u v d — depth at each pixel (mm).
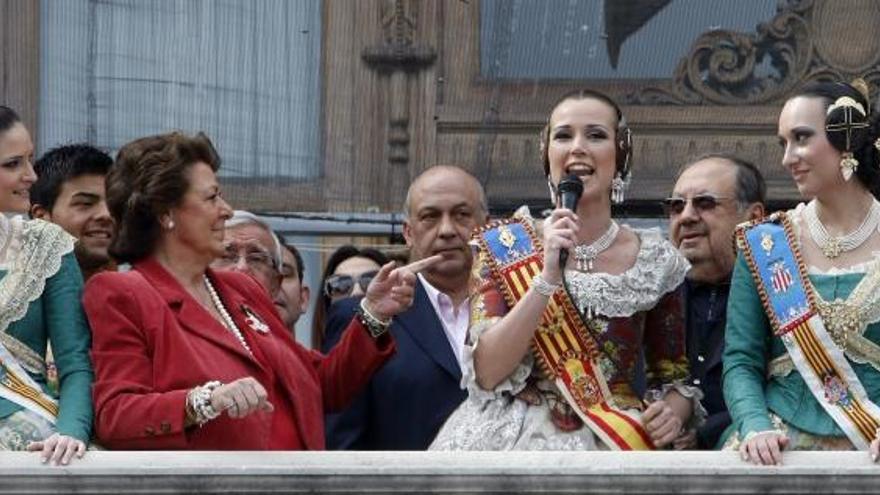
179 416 18859
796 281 19688
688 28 28516
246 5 28547
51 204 22500
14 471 18344
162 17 28438
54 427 19375
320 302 24797
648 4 28547
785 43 28422
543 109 28438
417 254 22422
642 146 28406
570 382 19703
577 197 19812
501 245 20047
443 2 28547
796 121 19875
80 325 19734
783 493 18422
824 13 28359
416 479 18375
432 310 22078
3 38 28344
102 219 22516
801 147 19844
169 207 19875
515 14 28516
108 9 28406
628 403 19922
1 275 19766
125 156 20047
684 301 21484
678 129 28406
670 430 19594
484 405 19812
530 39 28547
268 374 19719
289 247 24578
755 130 28359
